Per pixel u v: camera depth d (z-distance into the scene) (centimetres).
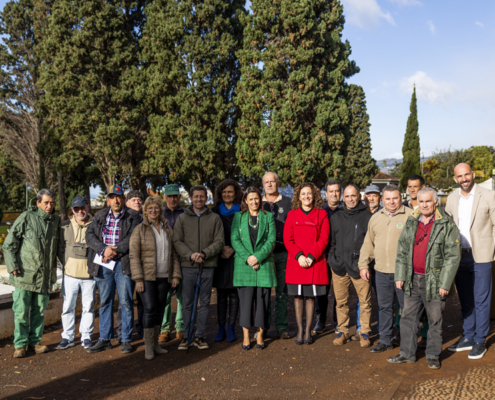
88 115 1941
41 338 482
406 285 407
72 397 343
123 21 2050
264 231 473
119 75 2038
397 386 348
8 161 3428
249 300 459
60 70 1955
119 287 454
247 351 455
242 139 1919
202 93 1931
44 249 455
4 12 2889
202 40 1980
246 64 1902
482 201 427
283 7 1834
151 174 2055
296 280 468
